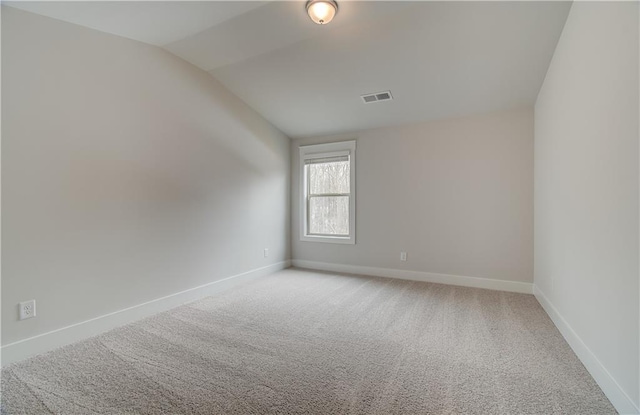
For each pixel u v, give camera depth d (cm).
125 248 262
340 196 466
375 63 299
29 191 203
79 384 171
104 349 213
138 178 272
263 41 276
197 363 195
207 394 163
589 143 185
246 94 380
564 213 232
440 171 392
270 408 152
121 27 243
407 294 343
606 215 163
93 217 239
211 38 272
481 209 369
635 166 135
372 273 438
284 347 217
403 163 416
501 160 358
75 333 227
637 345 133
